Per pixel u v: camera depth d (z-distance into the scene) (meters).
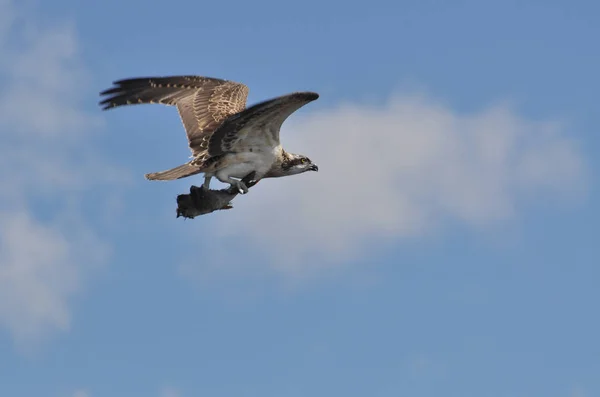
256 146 15.46
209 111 17.47
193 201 14.68
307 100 13.72
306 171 16.50
